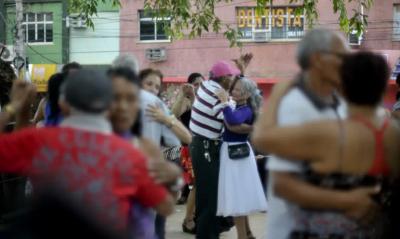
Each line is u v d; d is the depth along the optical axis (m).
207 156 7.54
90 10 14.19
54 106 5.12
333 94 3.76
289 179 3.41
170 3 13.98
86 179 3.21
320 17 30.92
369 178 3.43
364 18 13.36
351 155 3.35
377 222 3.54
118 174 3.24
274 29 32.31
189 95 9.44
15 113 4.49
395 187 3.55
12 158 3.29
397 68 29.64
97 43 33.56
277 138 3.35
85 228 3.23
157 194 3.37
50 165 3.24
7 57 8.51
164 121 5.58
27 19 34.19
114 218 3.23
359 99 3.42
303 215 3.53
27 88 4.52
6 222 3.88
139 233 3.48
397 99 7.87
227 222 8.59
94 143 3.25
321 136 3.34
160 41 33.00
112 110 3.75
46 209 3.25
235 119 7.40
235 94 7.59
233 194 7.57
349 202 3.36
